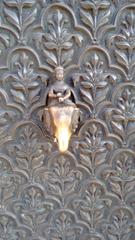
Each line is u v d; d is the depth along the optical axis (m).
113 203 0.73
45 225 0.73
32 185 0.70
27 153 0.68
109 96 0.66
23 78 0.63
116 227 0.75
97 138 0.68
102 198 0.73
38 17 0.61
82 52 0.63
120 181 0.71
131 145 0.69
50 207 0.72
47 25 0.61
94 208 0.73
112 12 0.62
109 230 0.75
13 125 0.66
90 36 0.63
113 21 0.62
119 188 0.72
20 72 0.63
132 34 0.63
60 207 0.72
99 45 0.63
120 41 0.63
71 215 0.73
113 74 0.65
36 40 0.62
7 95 0.64
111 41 0.63
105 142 0.69
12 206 0.72
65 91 0.62
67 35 0.62
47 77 0.64
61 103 0.62
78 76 0.64
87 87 0.65
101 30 0.63
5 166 0.69
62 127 0.61
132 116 0.67
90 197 0.72
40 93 0.64
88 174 0.71
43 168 0.69
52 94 0.62
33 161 0.69
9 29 0.61
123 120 0.67
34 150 0.68
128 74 0.65
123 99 0.67
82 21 0.62
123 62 0.64
